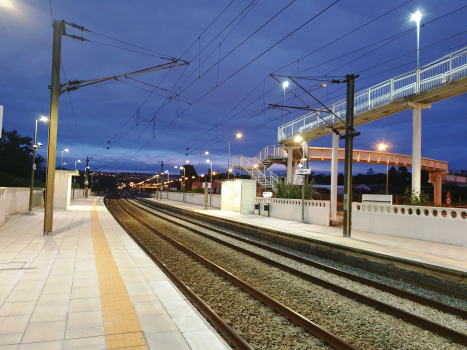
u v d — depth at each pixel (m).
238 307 5.60
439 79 12.77
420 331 4.88
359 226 15.23
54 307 4.64
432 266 7.73
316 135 21.70
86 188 56.44
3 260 7.52
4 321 4.10
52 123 11.55
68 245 9.77
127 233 13.48
